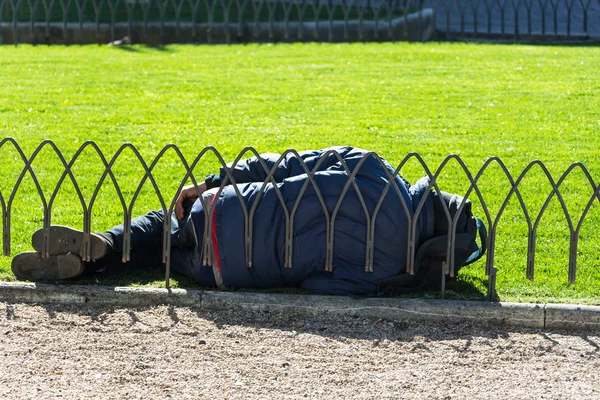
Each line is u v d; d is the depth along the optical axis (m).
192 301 11.79
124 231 12.22
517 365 10.30
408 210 11.72
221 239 11.86
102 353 10.45
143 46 35.38
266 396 9.49
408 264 11.70
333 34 37.50
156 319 11.41
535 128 22.50
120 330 11.09
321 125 22.86
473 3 44.12
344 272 11.97
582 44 35.81
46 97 25.83
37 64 30.84
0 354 10.37
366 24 37.41
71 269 12.20
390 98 25.91
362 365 10.25
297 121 23.30
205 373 10.00
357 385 9.77
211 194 12.24
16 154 19.70
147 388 9.64
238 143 21.06
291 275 12.03
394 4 41.28
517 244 14.33
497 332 11.23
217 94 26.47
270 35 36.91
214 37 36.81
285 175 12.41
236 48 34.69
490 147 20.70
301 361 10.32
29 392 9.50
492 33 38.31
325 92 26.67
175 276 12.84
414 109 24.58
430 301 11.58
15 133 21.70
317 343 10.80
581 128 22.50
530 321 11.38
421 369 10.17
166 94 26.44
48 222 12.11
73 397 9.41
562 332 11.25
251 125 22.88
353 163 12.25
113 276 12.77
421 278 12.35
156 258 13.15
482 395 9.58
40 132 21.89
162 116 23.78
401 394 9.58
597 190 11.73
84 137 21.44
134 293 11.86
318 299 11.67
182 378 9.88
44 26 36.56
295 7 40.53
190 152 20.16
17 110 24.20
